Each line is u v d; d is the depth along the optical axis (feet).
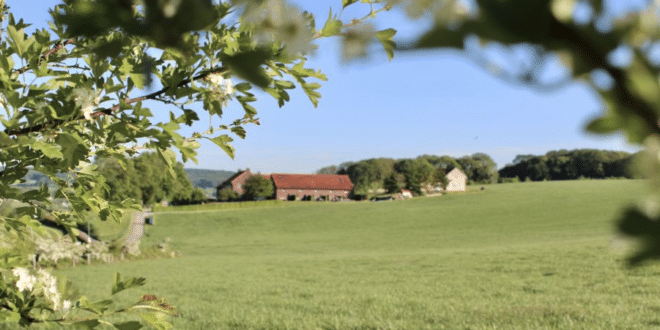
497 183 415.85
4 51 7.43
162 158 7.86
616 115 1.09
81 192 9.00
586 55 1.07
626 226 0.92
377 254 109.81
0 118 6.84
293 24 1.51
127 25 1.40
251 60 1.43
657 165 1.01
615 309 35.29
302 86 7.71
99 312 9.12
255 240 176.55
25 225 9.50
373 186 366.43
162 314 9.31
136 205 9.57
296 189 340.59
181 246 159.94
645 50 1.11
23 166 8.65
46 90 7.47
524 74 1.09
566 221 172.14
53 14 7.53
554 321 33.22
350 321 37.01
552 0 1.07
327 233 192.85
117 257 119.34
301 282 66.44
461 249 109.29
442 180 338.13
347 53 1.48
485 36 1.07
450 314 37.96
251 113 7.91
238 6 1.52
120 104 7.00
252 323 37.86
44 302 9.27
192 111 7.30
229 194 341.82
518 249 89.81
